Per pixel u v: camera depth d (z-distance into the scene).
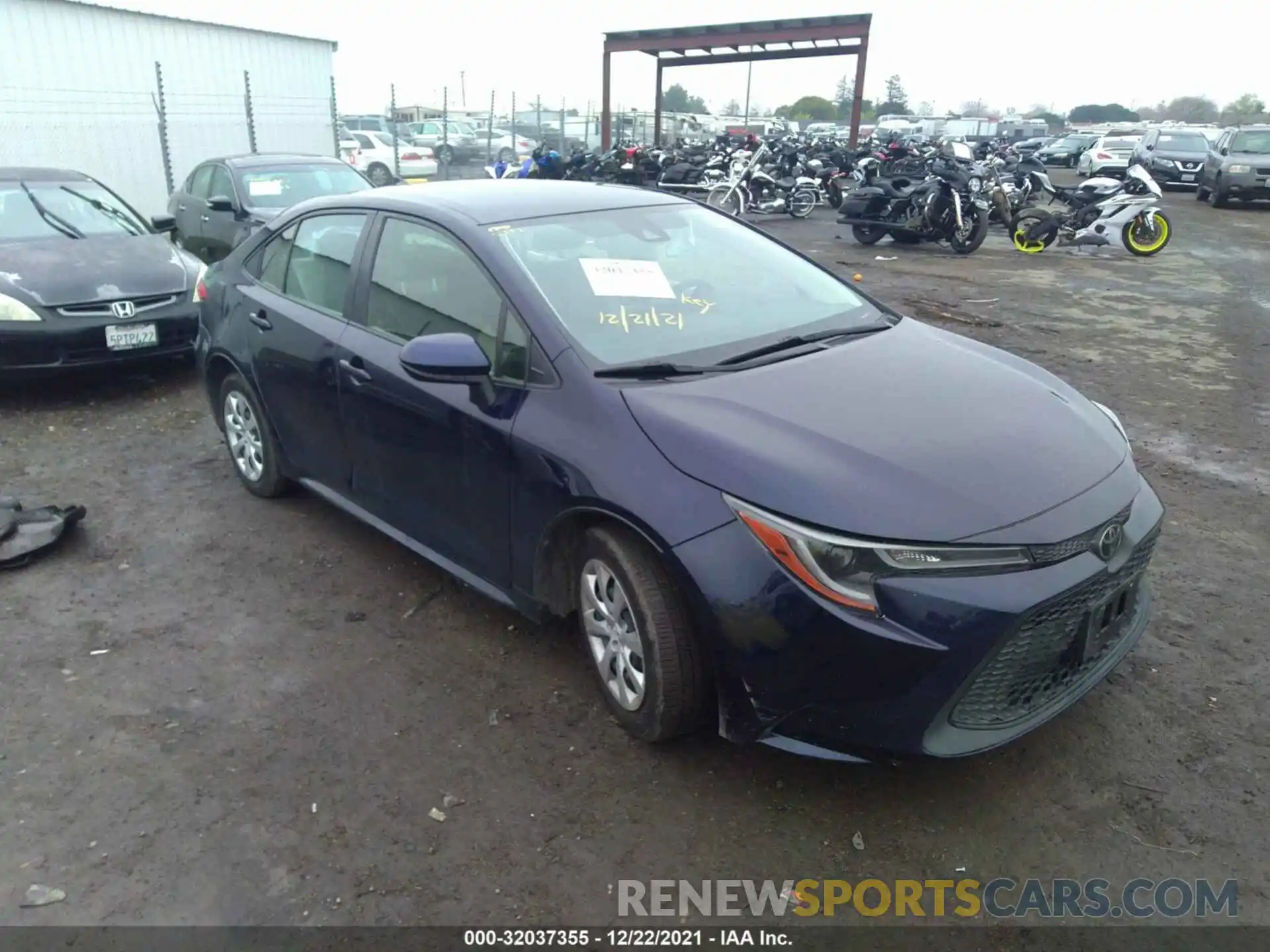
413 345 3.15
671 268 3.70
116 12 14.68
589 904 2.48
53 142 14.08
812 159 22.23
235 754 3.03
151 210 15.64
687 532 2.65
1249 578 4.10
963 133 57.97
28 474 5.34
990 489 2.62
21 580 4.14
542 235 3.61
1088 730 3.10
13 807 2.80
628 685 3.00
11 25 13.30
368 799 2.83
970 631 2.45
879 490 2.56
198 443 5.86
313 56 18.62
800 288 3.91
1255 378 7.27
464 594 4.01
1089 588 2.63
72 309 6.41
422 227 3.74
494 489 3.24
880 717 2.51
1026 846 2.65
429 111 38.66
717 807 2.80
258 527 4.65
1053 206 16.75
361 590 4.05
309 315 4.18
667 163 20.03
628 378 3.06
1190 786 2.86
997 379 3.27
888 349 3.45
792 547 2.51
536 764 2.98
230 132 16.94
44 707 3.27
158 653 3.59
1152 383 7.13
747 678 2.60
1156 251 14.19
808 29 24.70
